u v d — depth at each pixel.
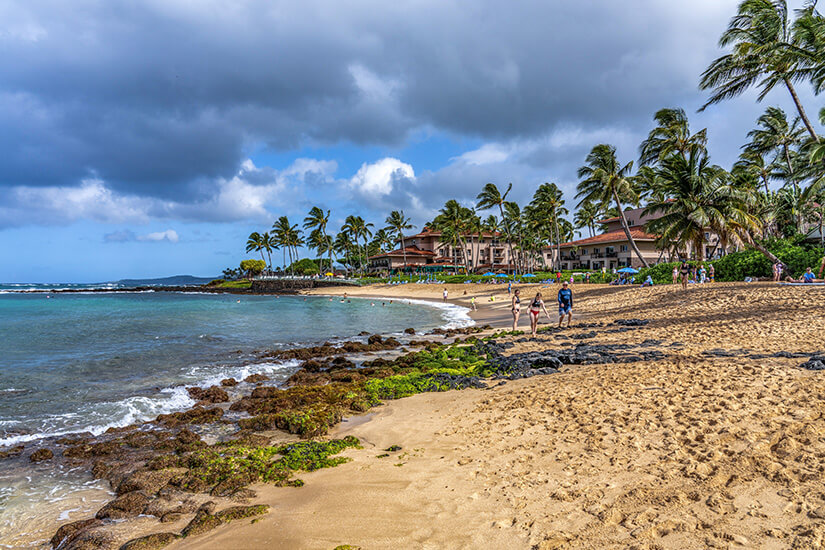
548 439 6.16
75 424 9.34
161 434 8.40
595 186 44.66
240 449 7.26
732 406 6.19
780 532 3.42
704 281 31.30
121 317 33.50
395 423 8.02
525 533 3.94
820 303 16.33
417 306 47.03
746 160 45.75
